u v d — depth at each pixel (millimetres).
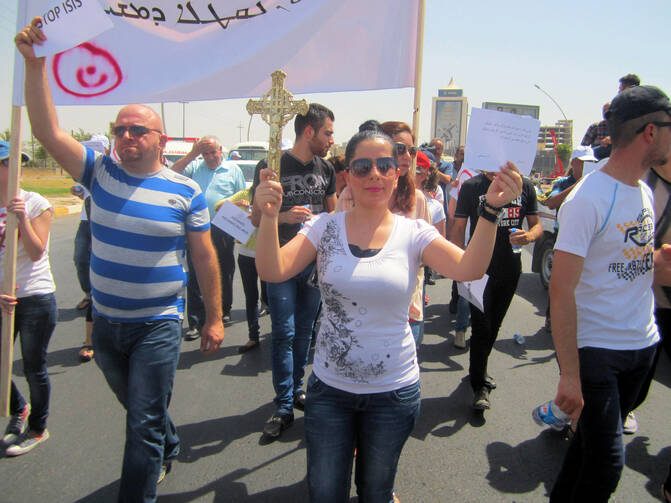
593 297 1950
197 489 2604
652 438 3082
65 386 3805
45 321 2900
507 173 1646
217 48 2934
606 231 1891
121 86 2895
